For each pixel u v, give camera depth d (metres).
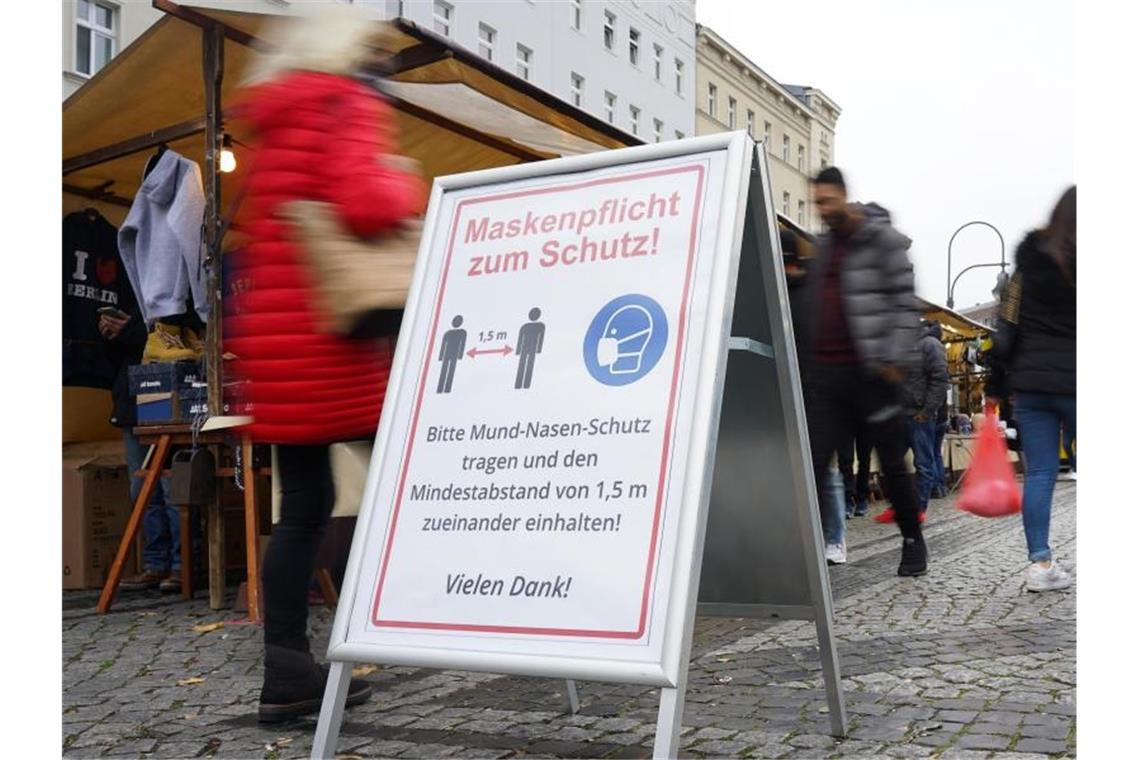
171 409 6.25
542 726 3.53
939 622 5.29
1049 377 5.96
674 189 2.92
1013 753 3.11
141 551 7.32
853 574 7.19
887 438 6.80
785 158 52.47
